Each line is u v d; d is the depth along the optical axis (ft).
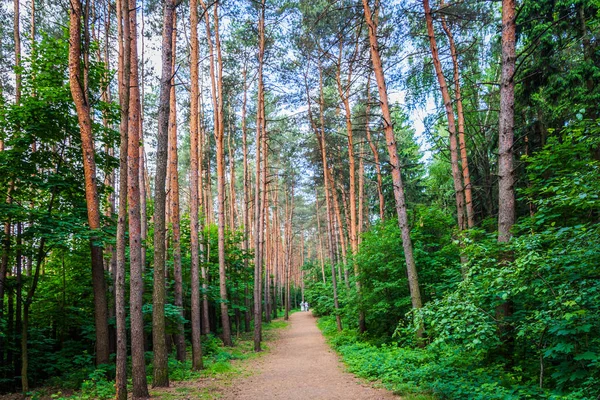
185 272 56.70
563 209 22.33
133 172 25.46
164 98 27.84
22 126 32.91
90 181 30.45
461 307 18.95
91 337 38.78
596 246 16.06
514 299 22.31
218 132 54.49
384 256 43.01
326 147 72.02
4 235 32.83
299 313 144.15
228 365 37.17
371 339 46.62
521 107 39.19
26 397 29.32
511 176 24.13
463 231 24.30
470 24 41.06
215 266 65.67
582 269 17.13
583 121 21.26
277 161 102.01
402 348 36.29
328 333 65.00
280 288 156.66
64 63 34.32
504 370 21.97
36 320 42.70
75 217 32.65
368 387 25.29
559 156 23.73
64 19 55.62
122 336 23.29
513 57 24.36
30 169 33.14
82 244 40.04
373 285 44.86
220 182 54.49
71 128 34.76
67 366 36.06
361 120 66.08
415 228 43.86
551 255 17.48
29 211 30.32
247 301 79.05
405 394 21.53
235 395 25.09
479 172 50.67
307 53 59.72
